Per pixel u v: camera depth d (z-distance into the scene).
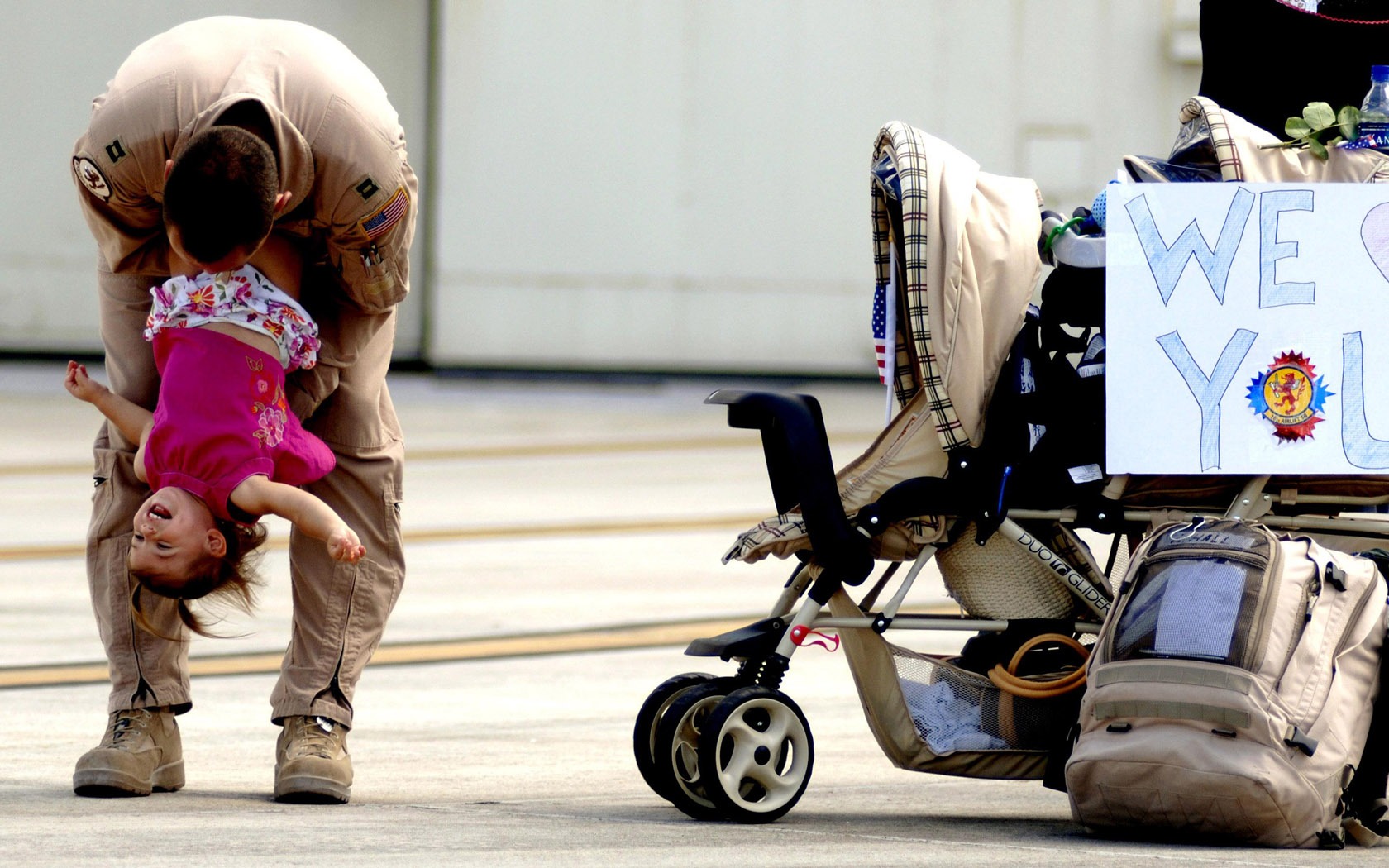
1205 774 12.98
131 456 15.38
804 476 14.81
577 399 60.78
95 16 64.69
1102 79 65.69
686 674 15.54
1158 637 13.50
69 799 15.18
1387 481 15.33
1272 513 15.61
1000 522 14.89
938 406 14.63
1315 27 15.83
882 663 15.20
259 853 12.79
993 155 66.12
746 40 65.56
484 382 65.06
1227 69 16.20
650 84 65.69
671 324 66.75
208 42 14.00
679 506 39.09
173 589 14.11
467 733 19.28
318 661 15.41
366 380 15.42
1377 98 15.32
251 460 14.01
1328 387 14.70
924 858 12.85
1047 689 15.03
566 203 66.12
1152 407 14.70
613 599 28.30
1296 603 13.41
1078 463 15.02
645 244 66.31
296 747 15.32
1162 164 15.39
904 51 65.69
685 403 60.34
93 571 15.57
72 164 13.91
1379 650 13.93
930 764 15.17
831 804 15.94
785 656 14.82
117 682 15.51
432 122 66.38
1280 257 14.74
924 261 14.59
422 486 41.41
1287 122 15.26
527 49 65.31
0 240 65.19
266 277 14.41
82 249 65.62
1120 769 13.32
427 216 66.88
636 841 13.50
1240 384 14.70
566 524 36.41
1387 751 13.99
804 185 66.19
